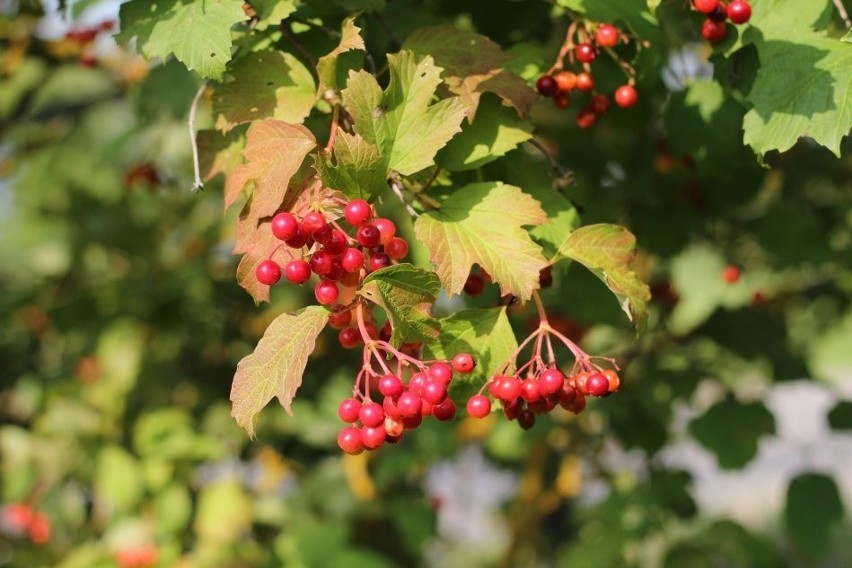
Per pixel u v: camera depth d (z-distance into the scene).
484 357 2.37
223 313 5.59
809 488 4.87
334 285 2.10
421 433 5.21
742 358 4.96
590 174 4.25
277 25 2.72
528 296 2.23
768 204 4.63
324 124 2.63
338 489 5.51
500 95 2.48
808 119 2.54
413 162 2.27
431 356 2.36
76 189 6.18
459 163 2.49
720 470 4.70
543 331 2.32
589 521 5.21
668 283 4.73
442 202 2.39
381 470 5.09
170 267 5.87
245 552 4.96
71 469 5.33
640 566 4.79
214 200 6.11
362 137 2.23
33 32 4.24
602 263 2.36
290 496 5.59
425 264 2.87
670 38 3.38
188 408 5.66
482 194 2.35
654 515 4.66
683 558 4.73
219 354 5.70
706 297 5.42
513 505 6.58
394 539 5.84
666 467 4.96
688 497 4.82
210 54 2.41
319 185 2.18
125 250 5.95
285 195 2.23
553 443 5.79
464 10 3.28
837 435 4.93
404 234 3.53
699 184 4.07
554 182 2.72
